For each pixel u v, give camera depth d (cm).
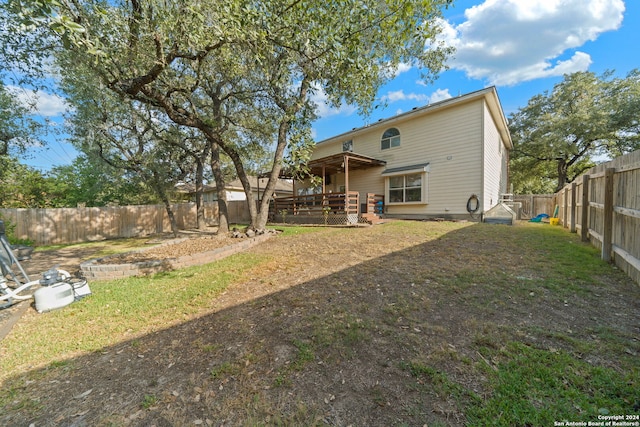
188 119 718
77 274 504
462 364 183
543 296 289
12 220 940
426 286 332
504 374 170
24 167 1378
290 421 146
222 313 296
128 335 262
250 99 891
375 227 850
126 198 1684
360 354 202
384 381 172
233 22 345
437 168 1100
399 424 139
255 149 1082
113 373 202
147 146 1075
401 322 248
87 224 1098
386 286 340
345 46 401
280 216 1315
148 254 588
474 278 349
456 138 1043
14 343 253
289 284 373
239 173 866
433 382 168
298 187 1686
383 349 207
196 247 650
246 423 147
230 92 879
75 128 885
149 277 450
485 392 157
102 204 1692
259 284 384
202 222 1255
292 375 184
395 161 1246
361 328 240
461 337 217
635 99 1393
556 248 491
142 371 202
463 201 1030
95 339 256
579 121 1467
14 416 161
